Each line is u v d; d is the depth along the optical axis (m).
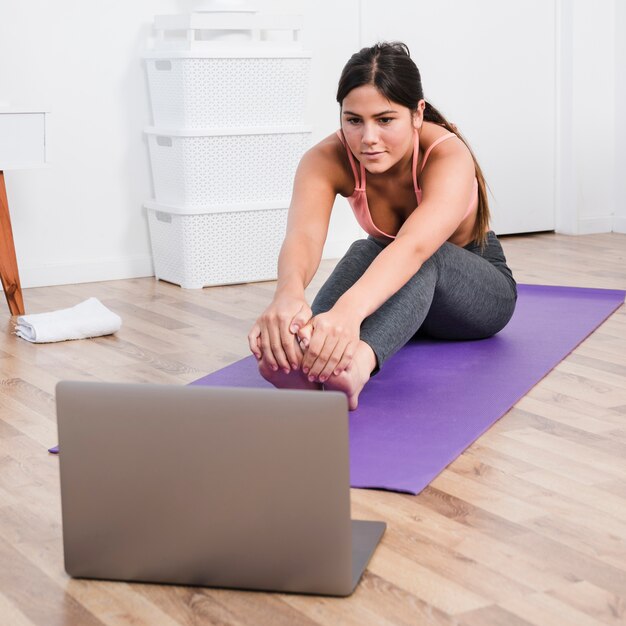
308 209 2.27
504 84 4.66
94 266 3.86
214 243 3.68
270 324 1.92
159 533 1.35
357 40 4.30
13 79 3.64
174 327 3.00
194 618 1.27
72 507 1.37
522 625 1.22
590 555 1.41
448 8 4.47
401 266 2.04
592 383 2.30
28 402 2.24
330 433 1.27
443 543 1.46
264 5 4.05
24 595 1.35
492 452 1.85
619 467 1.76
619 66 4.80
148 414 1.33
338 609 1.27
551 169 4.83
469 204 2.49
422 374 2.36
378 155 2.17
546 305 3.14
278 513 1.31
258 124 3.72
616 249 4.36
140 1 3.82
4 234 3.20
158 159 3.80
